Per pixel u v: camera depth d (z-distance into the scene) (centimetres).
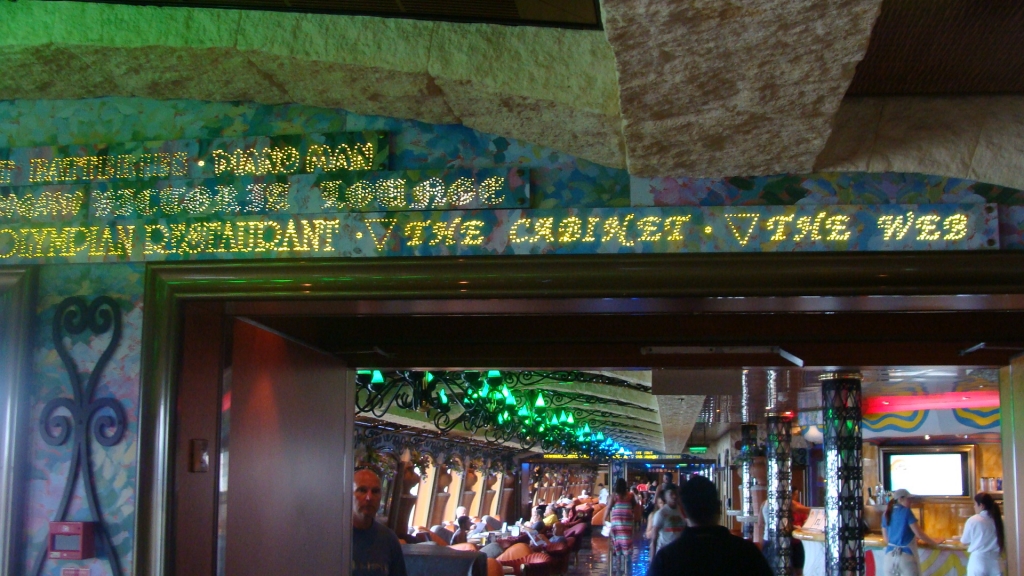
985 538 1139
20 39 390
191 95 430
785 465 1736
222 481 433
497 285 397
